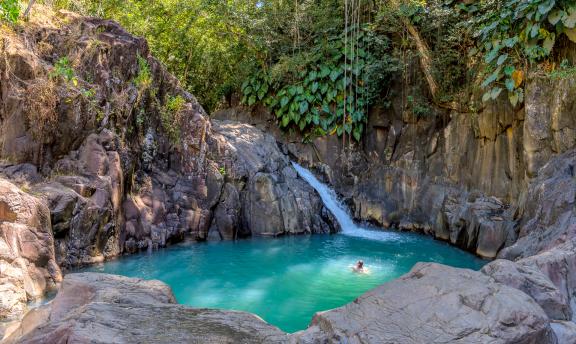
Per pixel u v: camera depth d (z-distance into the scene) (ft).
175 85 37.32
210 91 57.00
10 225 20.71
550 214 23.73
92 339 9.25
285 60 46.42
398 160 42.65
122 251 29.27
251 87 50.47
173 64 53.52
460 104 37.40
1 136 25.52
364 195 43.80
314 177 45.50
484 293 12.38
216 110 55.21
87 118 28.37
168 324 10.82
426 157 40.73
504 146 32.81
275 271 27.81
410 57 41.19
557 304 13.74
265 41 47.09
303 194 40.40
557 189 24.43
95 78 30.09
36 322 12.88
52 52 29.14
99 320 10.46
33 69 26.76
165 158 35.09
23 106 25.91
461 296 12.38
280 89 49.11
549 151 27.94
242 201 37.50
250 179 38.32
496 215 31.53
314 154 47.34
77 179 26.71
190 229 34.17
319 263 29.71
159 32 50.06
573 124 26.40
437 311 11.91
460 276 13.73
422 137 41.29
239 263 29.40
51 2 32.91
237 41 50.47
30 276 20.84
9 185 21.43
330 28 46.62
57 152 27.45
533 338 11.19
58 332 9.74
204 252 31.76
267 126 50.42
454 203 36.47
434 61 38.45
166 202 33.30
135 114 32.55
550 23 29.30
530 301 12.19
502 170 32.91
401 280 14.01
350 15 46.73
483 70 33.60
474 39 36.99
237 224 36.32
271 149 44.21
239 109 52.80
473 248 32.30
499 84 32.30
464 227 33.94
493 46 32.32
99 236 27.04
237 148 40.75
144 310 11.64
